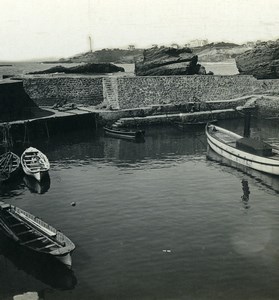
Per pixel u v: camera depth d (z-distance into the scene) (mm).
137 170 39000
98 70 92750
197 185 34031
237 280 19359
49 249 20547
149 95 69812
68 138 54562
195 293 18391
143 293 18531
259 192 32250
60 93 67375
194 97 72188
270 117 70250
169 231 24922
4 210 26266
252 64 80625
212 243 23219
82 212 28359
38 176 35125
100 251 22516
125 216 27422
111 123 62625
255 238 23812
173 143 51812
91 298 18328
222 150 44219
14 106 57000
